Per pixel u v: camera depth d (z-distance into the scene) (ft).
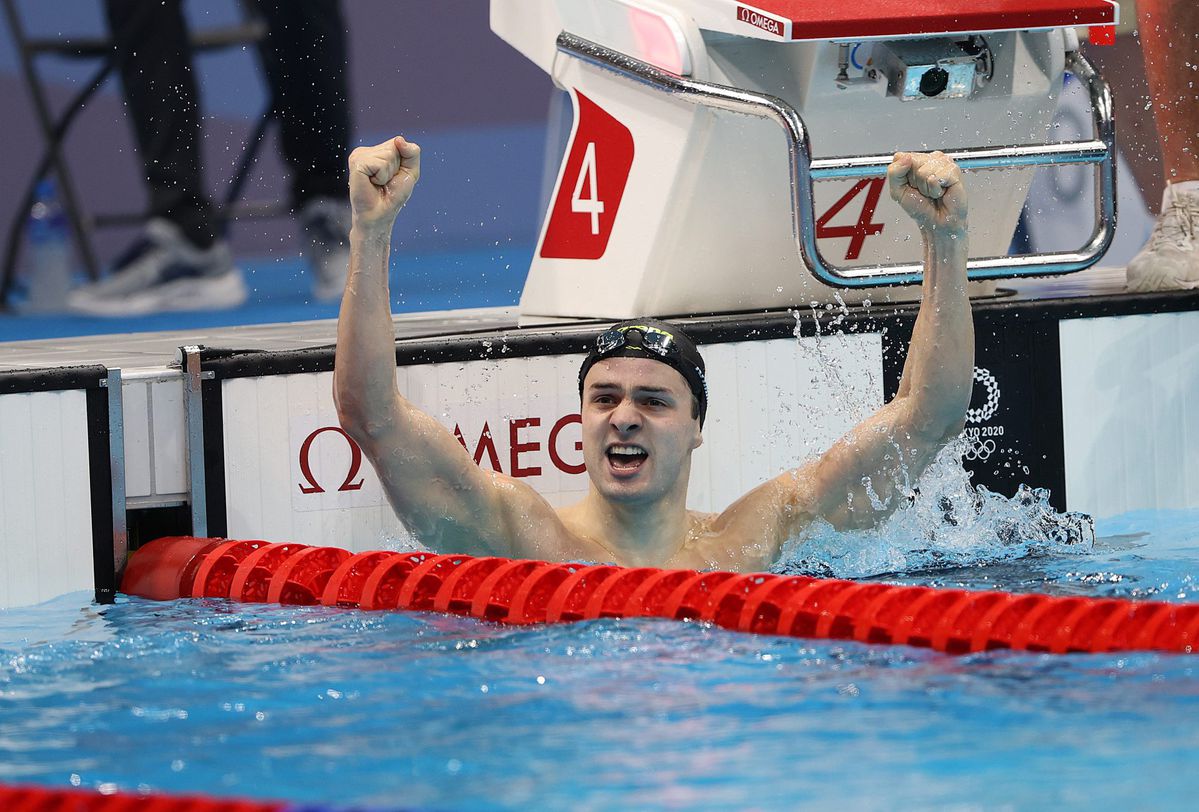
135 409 37.32
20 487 36.42
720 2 39.47
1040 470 43.27
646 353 33.94
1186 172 45.34
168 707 24.86
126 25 74.33
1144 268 44.98
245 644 29.30
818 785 19.83
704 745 21.71
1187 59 44.50
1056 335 43.09
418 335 40.81
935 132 42.57
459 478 34.06
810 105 41.14
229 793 20.44
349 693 25.23
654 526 34.83
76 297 76.48
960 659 26.48
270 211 77.15
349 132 77.51
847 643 27.91
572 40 42.55
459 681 25.77
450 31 87.92
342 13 76.02
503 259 86.69
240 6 75.77
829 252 42.60
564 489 40.73
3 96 78.84
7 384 36.11
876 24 38.73
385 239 32.58
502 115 90.17
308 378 38.63
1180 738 21.26
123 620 32.86
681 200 40.91
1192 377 44.45
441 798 19.83
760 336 41.06
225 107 82.43
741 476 41.32
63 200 76.07
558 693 24.77
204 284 77.36
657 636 28.63
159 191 76.33
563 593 30.89
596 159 43.01
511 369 40.06
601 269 43.42
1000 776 19.92
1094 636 26.99
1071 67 42.86
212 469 37.99
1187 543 38.42
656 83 40.04
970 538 39.22
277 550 35.29
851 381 41.75
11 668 27.99
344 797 20.04
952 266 34.09
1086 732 21.71
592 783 20.18
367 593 32.50
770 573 34.04
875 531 36.09
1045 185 70.33
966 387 34.50
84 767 21.88
